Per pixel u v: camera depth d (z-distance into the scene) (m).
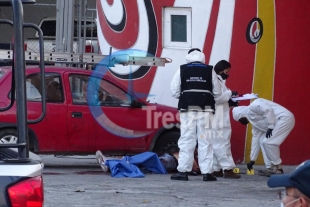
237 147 33.75
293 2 33.69
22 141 9.17
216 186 24.94
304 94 33.81
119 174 27.12
